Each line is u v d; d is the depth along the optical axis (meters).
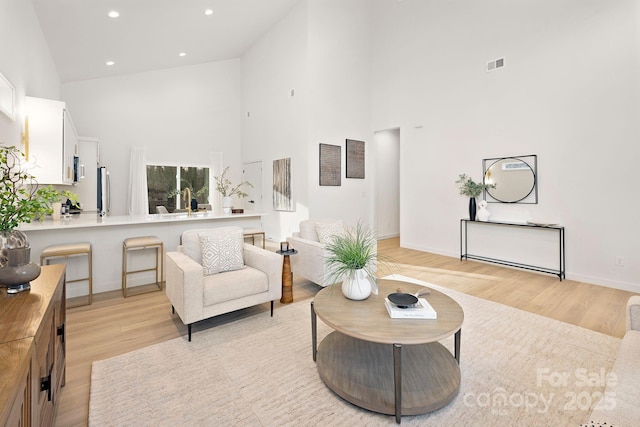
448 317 1.89
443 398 1.69
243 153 8.30
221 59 7.97
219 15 5.36
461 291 3.70
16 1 3.08
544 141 4.36
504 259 4.88
